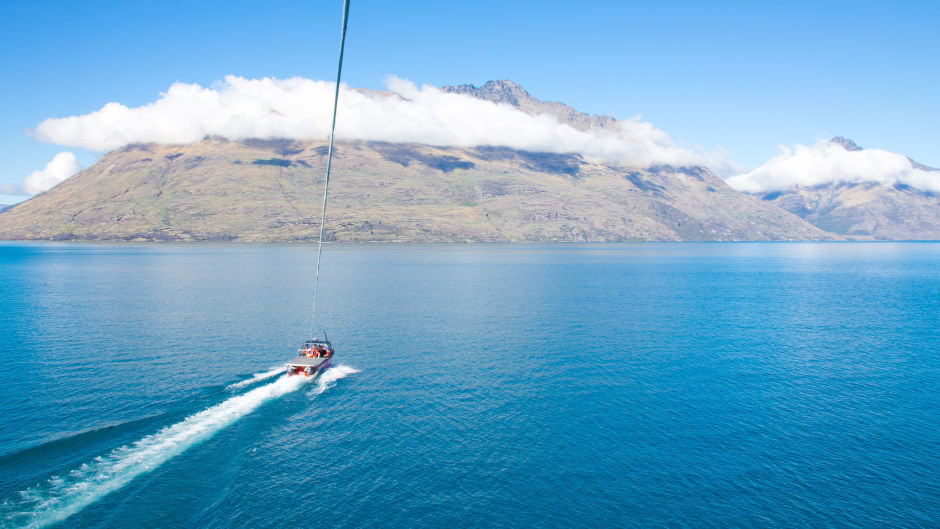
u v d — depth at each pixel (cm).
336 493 3866
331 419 5159
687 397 5862
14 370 6488
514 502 3806
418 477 4106
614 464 4353
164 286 15638
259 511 3612
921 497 3903
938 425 5119
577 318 10606
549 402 5678
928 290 16150
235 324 9575
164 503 3647
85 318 10094
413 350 7825
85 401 5403
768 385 6294
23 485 3788
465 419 5203
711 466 4334
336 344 8156
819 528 3559
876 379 6512
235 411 5250
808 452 4578
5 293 13838
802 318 10788
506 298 13650
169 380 6144
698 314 11212
